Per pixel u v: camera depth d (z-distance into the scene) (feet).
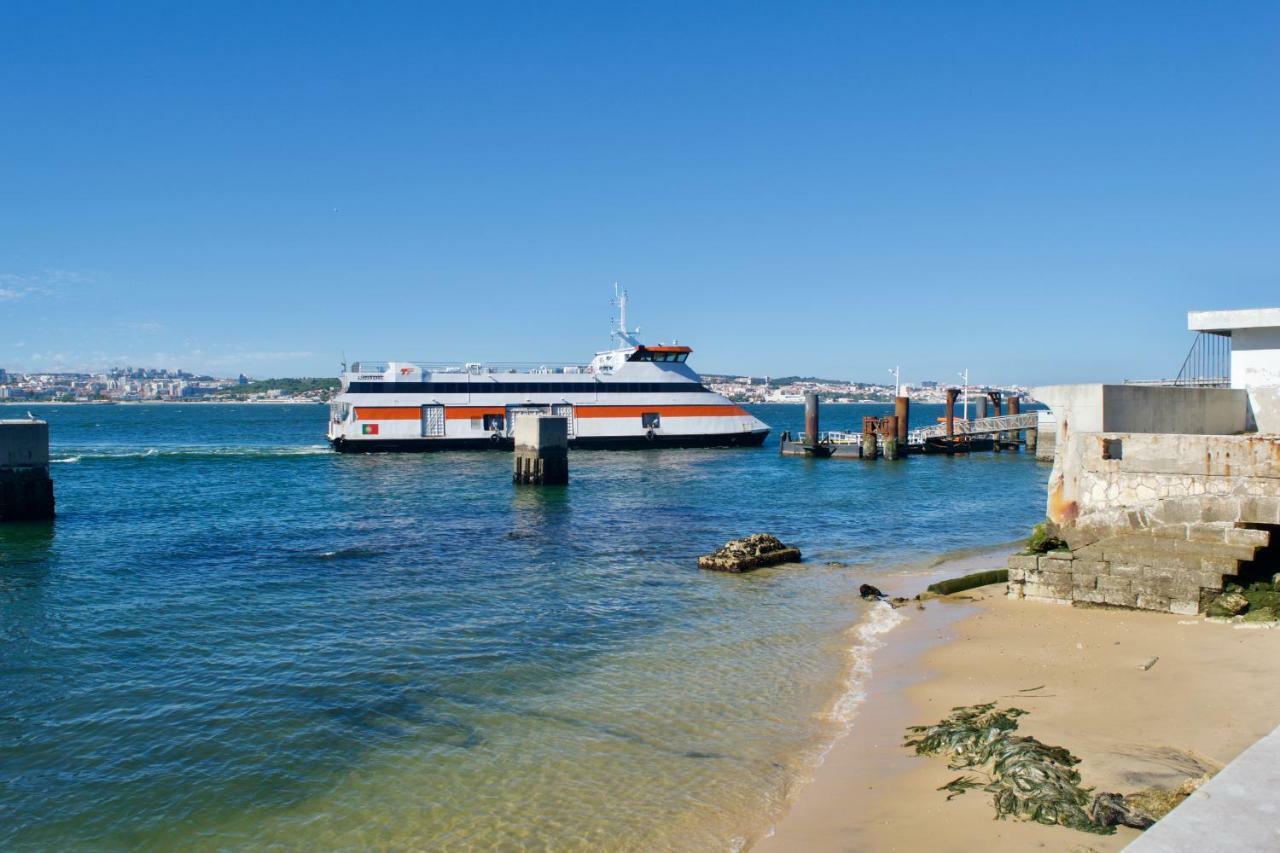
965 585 71.97
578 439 255.91
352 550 97.09
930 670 49.01
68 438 369.30
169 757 40.27
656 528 116.06
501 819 33.83
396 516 127.75
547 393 253.44
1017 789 31.58
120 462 227.40
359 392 241.14
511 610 68.33
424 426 244.83
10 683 50.55
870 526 118.52
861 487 170.09
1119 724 37.63
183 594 73.97
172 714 45.65
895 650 54.75
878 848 29.22
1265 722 36.32
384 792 36.45
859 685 48.26
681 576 82.38
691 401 264.93
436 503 144.56
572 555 94.43
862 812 32.35
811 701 46.09
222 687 49.85
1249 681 41.06
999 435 260.01
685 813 33.73
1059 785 31.07
